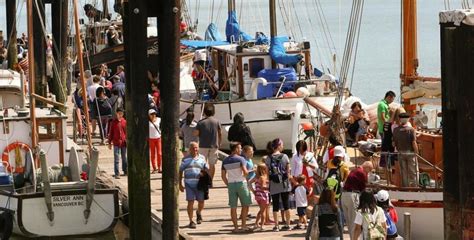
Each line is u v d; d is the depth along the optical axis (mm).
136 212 39469
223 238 41531
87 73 65500
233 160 42312
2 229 45719
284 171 42344
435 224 41062
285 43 68125
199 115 66875
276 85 65812
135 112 38688
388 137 43875
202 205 43844
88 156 49500
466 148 23891
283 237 41500
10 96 56062
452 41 24219
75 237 46344
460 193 24125
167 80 38438
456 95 24109
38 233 45656
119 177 54219
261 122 64562
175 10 38156
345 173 40688
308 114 63344
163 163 38938
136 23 38125
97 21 102438
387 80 99312
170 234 39188
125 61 38969
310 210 43344
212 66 70125
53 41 66875
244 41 72125
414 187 41188
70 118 71500
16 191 46844
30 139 49469
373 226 36656
